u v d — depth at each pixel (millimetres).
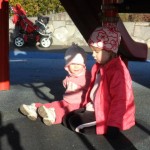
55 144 1400
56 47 5398
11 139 1438
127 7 2359
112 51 1512
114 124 1449
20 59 4309
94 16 2412
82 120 1508
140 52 2674
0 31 2240
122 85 1453
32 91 2273
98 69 1578
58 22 5648
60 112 1621
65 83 1717
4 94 2178
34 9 6176
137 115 1804
